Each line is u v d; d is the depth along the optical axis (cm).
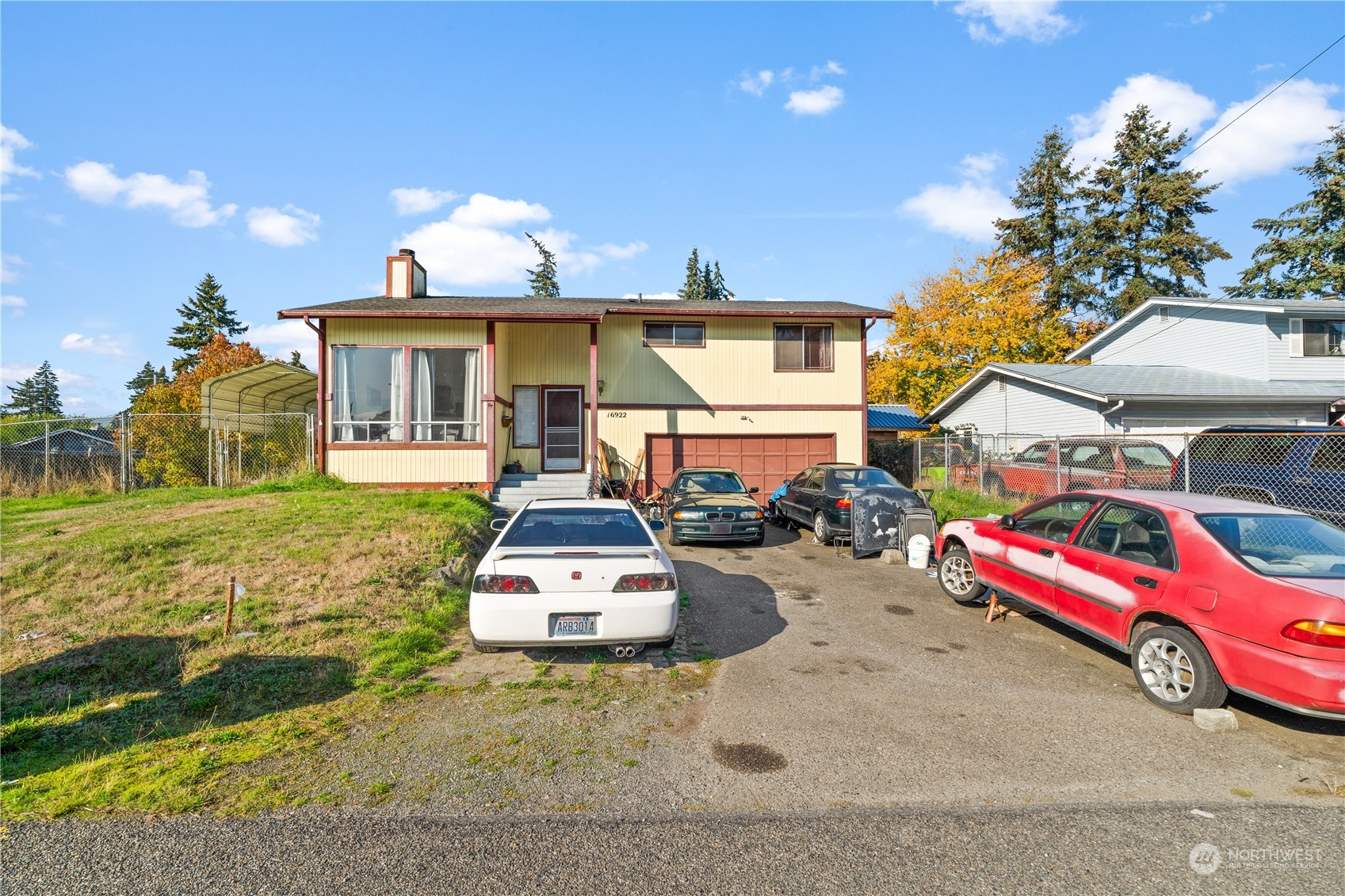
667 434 1683
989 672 531
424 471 1352
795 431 1705
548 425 1666
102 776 349
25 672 481
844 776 358
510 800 330
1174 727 428
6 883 262
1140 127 3797
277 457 1728
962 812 322
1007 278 3050
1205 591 440
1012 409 2109
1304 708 387
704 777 356
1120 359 2408
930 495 1591
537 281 5372
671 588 507
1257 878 273
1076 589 551
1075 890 264
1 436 1781
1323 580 412
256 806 321
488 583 493
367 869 273
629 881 267
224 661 508
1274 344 1914
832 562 994
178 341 4628
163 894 257
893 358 3216
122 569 700
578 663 539
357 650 540
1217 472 1064
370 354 1362
